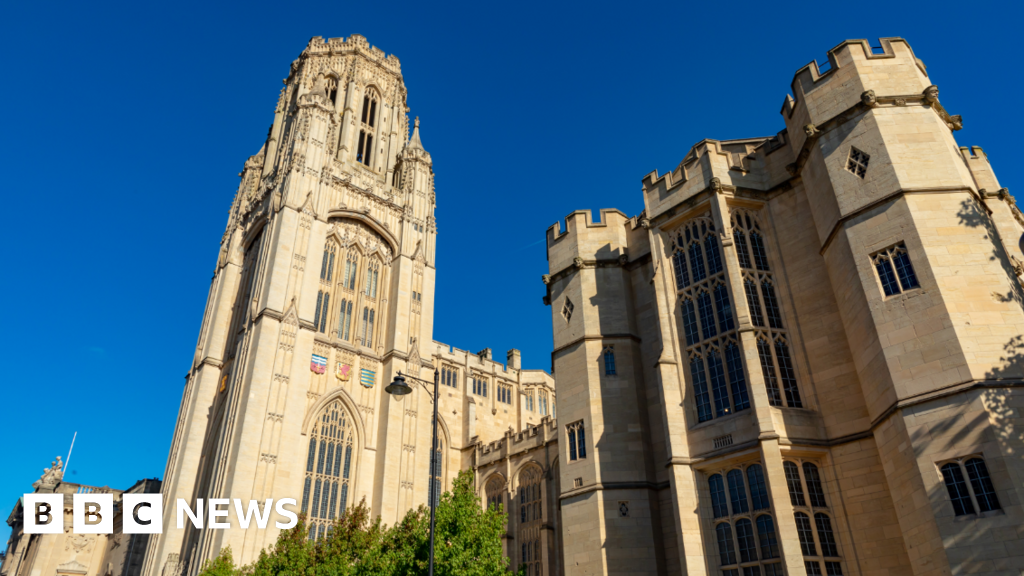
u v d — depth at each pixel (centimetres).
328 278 6512
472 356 7981
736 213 2892
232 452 5041
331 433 5800
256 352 5425
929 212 2245
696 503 2500
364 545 3375
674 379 2752
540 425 5775
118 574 6962
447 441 6950
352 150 7681
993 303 2078
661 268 3006
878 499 2195
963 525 1839
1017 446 1836
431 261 7381
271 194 6850
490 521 2752
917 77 2517
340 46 8506
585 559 2803
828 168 2538
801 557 2109
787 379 2550
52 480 8119
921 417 2011
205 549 4631
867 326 2277
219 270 7269
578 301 3362
